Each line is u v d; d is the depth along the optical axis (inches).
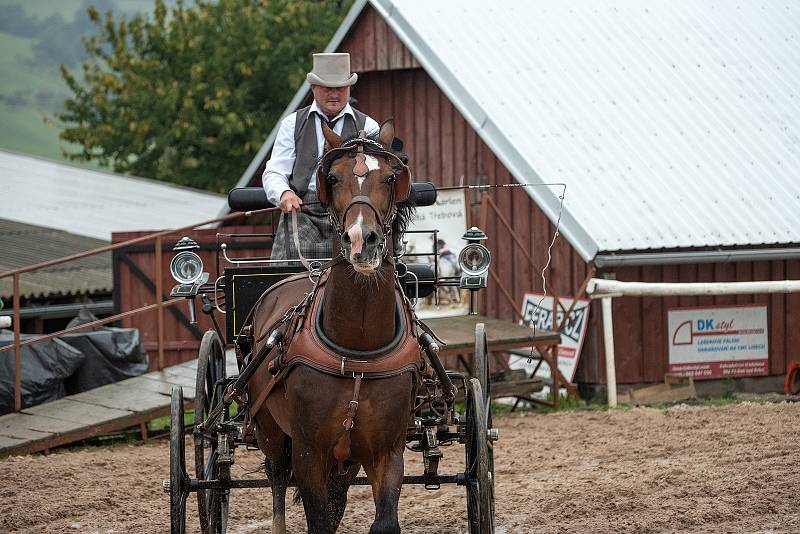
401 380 242.7
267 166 322.0
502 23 745.6
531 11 766.5
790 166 677.9
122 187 1206.3
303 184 315.3
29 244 932.0
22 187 1170.0
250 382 278.5
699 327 631.8
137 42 1804.9
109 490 396.2
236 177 1585.9
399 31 708.0
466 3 756.0
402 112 745.0
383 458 245.4
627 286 575.2
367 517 360.8
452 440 287.3
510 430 517.7
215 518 307.1
